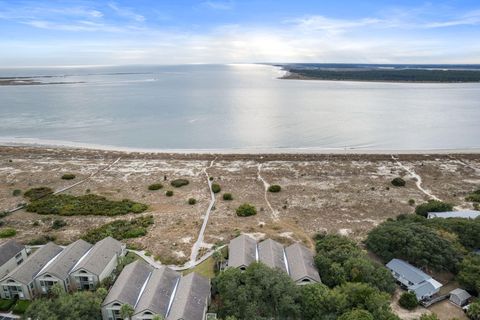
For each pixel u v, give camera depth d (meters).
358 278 45.53
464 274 46.56
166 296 42.41
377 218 70.50
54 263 47.09
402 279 48.78
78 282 46.81
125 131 146.62
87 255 50.62
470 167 101.81
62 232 63.69
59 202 75.31
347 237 59.34
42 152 115.12
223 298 42.91
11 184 87.06
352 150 120.50
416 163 105.69
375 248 54.59
